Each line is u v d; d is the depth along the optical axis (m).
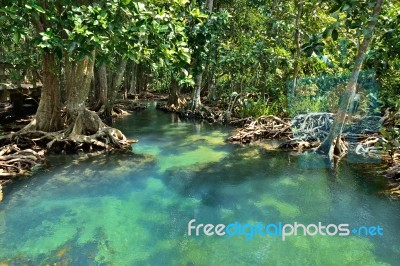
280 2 13.56
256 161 8.25
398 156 7.61
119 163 8.03
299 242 4.47
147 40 6.44
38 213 5.32
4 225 4.91
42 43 6.17
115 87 14.30
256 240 4.53
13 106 13.90
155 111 18.25
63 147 8.88
